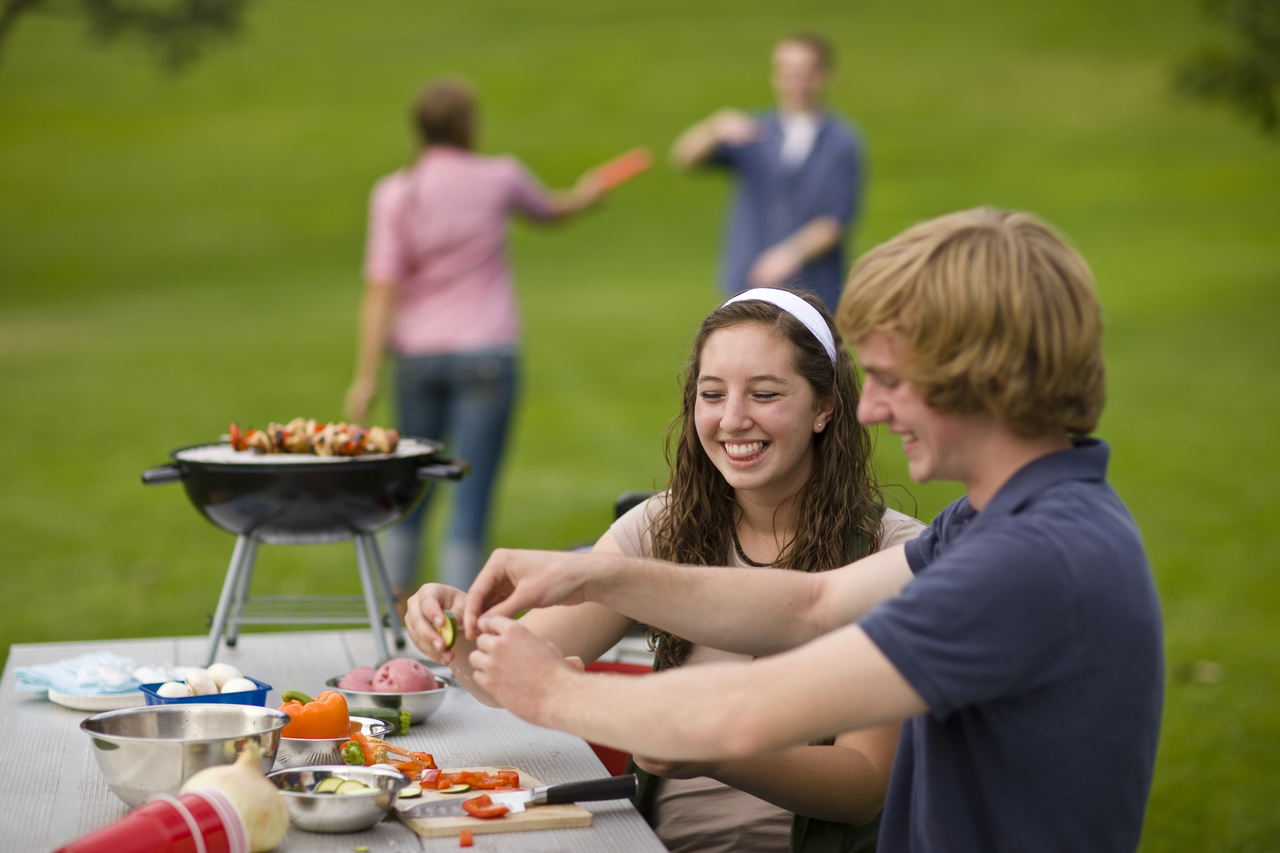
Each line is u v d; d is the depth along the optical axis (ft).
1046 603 5.90
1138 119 120.98
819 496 9.27
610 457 42.06
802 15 158.92
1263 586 26.23
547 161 120.67
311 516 10.32
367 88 142.72
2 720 9.00
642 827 7.16
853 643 6.01
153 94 140.97
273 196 114.32
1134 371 52.60
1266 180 102.63
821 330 9.15
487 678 6.91
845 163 24.99
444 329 20.80
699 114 131.34
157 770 6.78
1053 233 6.18
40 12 58.34
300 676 10.53
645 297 79.46
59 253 99.40
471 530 21.06
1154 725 6.30
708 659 9.14
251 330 70.85
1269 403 46.37
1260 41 43.55
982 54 140.87
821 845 8.50
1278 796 16.29
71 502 36.14
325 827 6.88
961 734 6.55
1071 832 6.24
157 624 24.76
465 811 7.18
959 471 6.48
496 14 165.99
